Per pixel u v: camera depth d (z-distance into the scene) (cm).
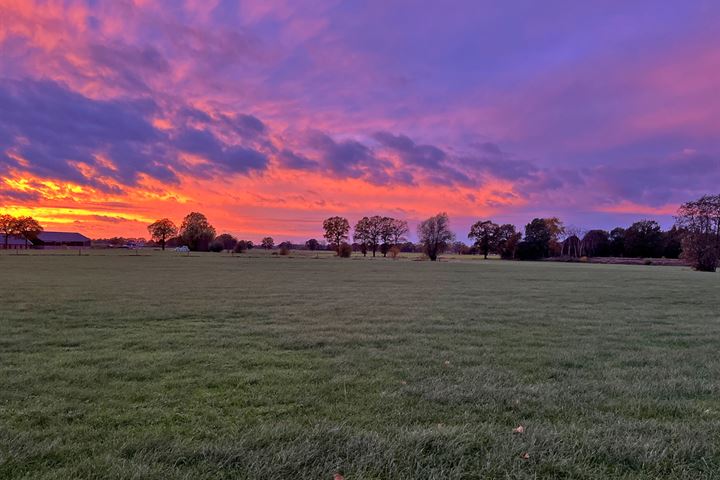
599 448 365
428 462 341
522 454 355
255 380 566
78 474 318
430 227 9481
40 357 686
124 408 456
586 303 1509
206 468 326
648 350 783
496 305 1438
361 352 745
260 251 11431
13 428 398
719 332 970
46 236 15400
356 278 2786
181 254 8381
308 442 368
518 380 582
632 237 10294
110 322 1032
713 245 4894
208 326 991
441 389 532
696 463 346
